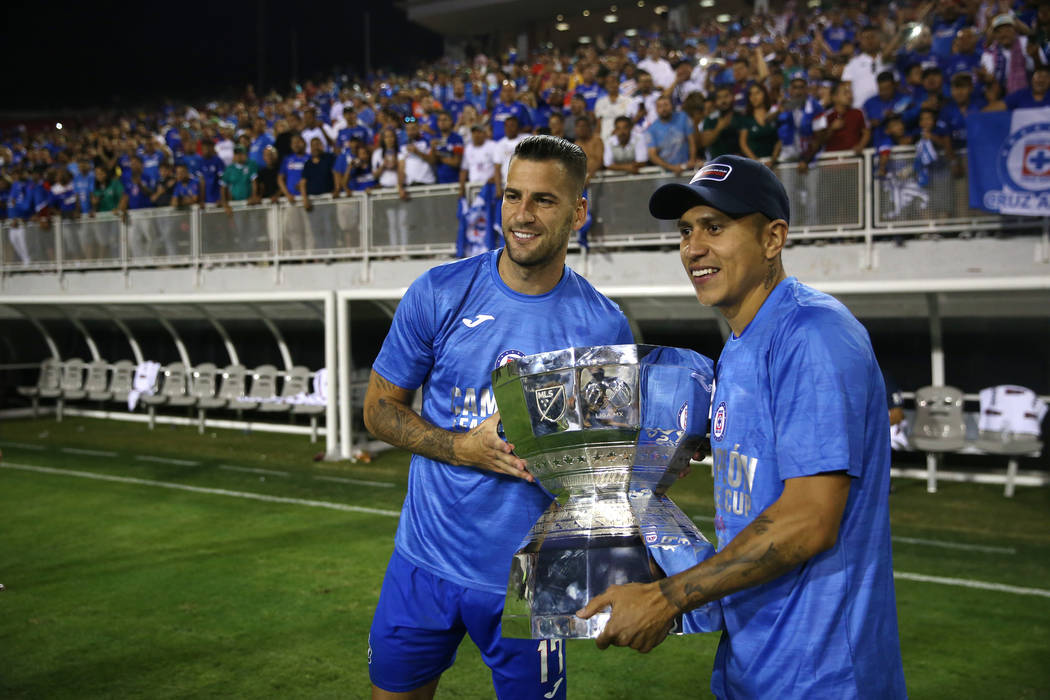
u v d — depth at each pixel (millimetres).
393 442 2271
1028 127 6492
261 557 5566
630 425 1683
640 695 3549
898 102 7324
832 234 7320
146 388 11875
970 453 8195
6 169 16422
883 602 1553
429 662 2332
